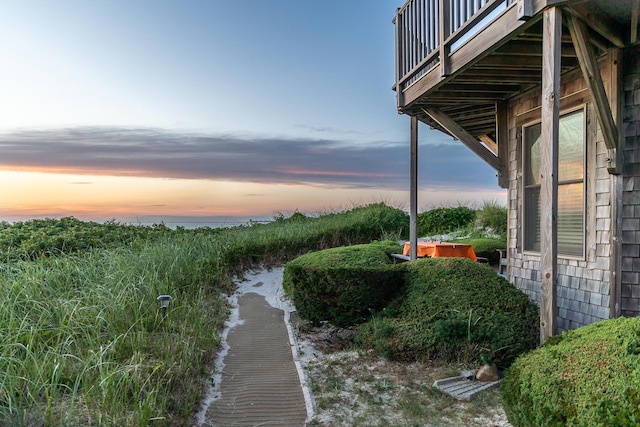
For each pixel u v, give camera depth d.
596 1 3.62
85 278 5.92
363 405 3.98
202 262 7.97
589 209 4.79
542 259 3.76
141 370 3.85
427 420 3.65
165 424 3.34
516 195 6.33
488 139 8.95
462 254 7.98
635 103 4.32
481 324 4.82
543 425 2.52
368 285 5.62
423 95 5.93
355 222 12.88
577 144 5.07
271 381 4.53
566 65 5.07
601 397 2.34
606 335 2.84
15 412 2.92
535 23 4.01
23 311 4.55
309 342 5.82
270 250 10.29
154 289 5.91
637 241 4.32
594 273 4.71
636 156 4.32
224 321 6.39
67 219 11.78
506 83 5.74
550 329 3.66
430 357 4.78
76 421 2.99
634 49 4.32
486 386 4.14
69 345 3.94
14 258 7.27
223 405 4.00
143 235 10.30
